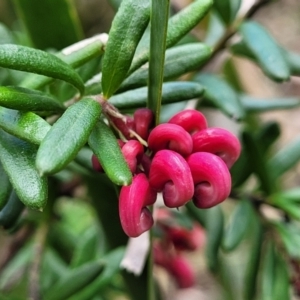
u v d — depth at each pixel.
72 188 0.24
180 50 0.16
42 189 0.13
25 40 0.23
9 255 0.27
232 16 0.22
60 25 0.21
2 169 0.15
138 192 0.13
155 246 0.24
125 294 0.25
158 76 0.14
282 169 0.21
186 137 0.14
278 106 0.24
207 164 0.14
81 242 0.25
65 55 0.15
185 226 0.23
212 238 0.22
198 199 0.14
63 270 0.26
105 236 0.22
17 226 0.24
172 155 0.13
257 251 0.21
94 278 0.20
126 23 0.14
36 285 0.21
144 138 0.14
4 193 0.15
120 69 0.15
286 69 0.20
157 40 0.14
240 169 0.21
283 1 0.49
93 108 0.13
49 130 0.13
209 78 0.22
